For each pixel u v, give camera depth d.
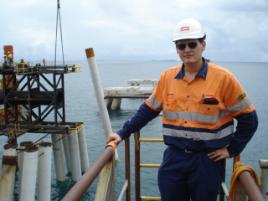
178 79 3.53
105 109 19.95
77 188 2.68
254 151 27.12
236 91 3.33
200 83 3.40
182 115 3.45
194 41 3.35
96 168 3.12
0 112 24.42
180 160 3.52
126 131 3.89
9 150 16.78
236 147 3.44
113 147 3.71
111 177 3.78
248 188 2.64
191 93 3.41
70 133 21.70
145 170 21.59
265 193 4.27
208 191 3.50
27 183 16.95
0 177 17.14
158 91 3.75
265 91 83.31
